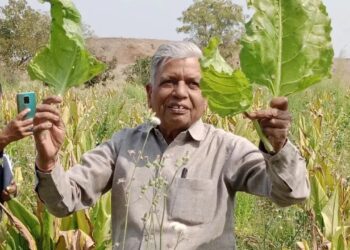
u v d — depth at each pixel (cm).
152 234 269
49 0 230
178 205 269
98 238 417
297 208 494
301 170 238
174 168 274
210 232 269
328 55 221
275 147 227
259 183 265
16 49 3903
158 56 278
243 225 532
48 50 237
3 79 1889
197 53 277
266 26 219
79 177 280
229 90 209
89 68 238
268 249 470
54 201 266
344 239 378
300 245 390
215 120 883
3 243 390
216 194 272
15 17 3903
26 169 550
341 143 792
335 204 414
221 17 4175
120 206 283
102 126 817
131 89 1739
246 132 723
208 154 277
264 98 1065
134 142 289
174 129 279
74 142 737
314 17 220
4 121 969
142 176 278
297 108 1047
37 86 1672
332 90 1314
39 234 400
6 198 387
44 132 248
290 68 220
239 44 219
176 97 273
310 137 757
